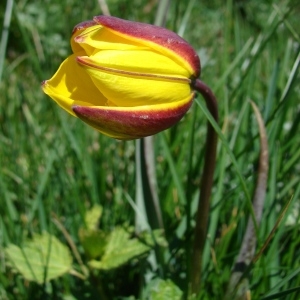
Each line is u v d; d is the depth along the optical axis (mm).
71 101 118
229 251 177
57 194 212
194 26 423
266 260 157
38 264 163
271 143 177
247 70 185
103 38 116
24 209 208
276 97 202
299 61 164
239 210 176
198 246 149
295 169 213
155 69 118
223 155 171
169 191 184
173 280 168
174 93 120
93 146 233
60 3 383
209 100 133
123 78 114
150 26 119
